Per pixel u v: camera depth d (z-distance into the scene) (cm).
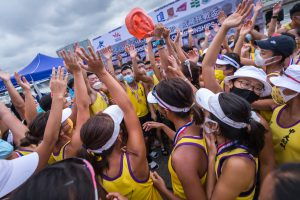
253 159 114
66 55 166
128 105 146
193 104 139
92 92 348
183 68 266
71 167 74
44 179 67
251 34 376
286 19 667
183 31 729
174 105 136
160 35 276
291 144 140
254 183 119
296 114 139
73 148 155
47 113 178
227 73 252
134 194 129
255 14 366
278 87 141
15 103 263
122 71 439
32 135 169
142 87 442
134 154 130
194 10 688
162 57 277
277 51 186
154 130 436
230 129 117
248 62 294
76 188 66
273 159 142
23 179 104
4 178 97
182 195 141
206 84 181
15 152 160
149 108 450
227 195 110
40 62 905
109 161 126
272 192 56
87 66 166
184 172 123
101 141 117
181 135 138
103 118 124
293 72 131
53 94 141
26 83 237
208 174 132
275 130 152
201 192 122
